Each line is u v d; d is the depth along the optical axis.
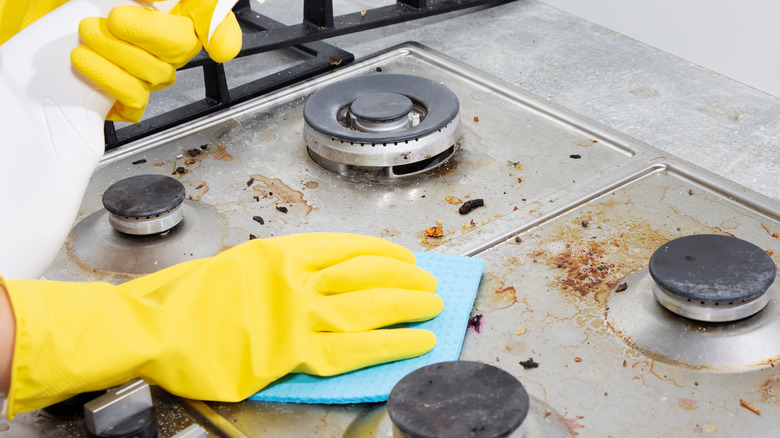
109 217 0.92
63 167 0.66
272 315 0.71
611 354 0.73
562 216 0.93
